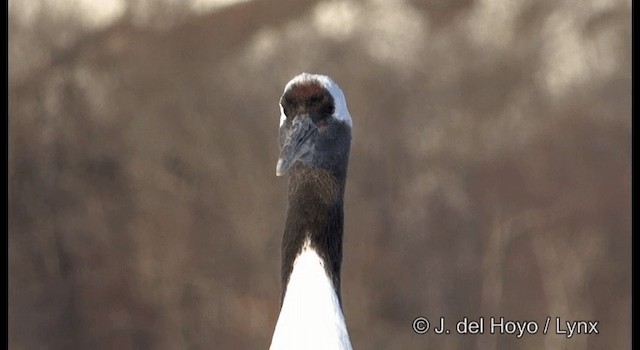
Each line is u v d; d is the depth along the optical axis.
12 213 18.06
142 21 17.88
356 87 19.44
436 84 19.69
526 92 19.88
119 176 18.45
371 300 18.56
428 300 18.66
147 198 18.45
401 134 19.38
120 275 18.28
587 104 19.61
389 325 18.47
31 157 18.08
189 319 18.20
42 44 17.88
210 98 18.66
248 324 18.14
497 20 20.00
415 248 18.88
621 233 18.67
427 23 19.69
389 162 19.22
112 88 18.14
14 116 17.97
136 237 18.38
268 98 18.92
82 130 18.19
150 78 18.20
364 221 18.88
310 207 7.17
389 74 19.61
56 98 18.03
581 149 19.27
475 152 19.42
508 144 19.47
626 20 19.89
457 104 19.67
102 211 18.33
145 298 18.28
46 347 17.98
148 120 18.45
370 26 19.78
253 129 18.78
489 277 18.77
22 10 17.89
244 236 18.45
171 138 18.55
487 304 18.69
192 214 18.48
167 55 18.11
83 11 17.95
